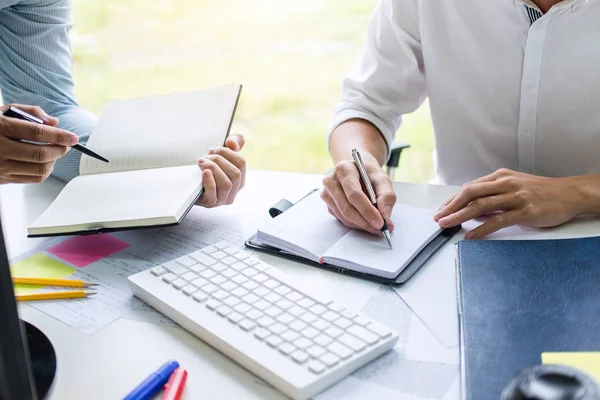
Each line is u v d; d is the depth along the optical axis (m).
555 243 0.82
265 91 3.07
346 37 3.35
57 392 0.64
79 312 0.77
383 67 1.27
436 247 0.87
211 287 0.77
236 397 0.63
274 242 0.89
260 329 0.69
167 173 0.99
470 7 1.16
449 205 0.93
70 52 1.36
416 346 0.69
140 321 0.75
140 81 3.03
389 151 1.29
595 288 0.71
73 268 0.87
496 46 1.17
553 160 1.20
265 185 1.10
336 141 1.21
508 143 1.23
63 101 1.29
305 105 3.00
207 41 3.34
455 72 1.22
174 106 1.10
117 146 1.05
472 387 0.59
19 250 0.92
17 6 1.26
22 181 1.01
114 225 0.88
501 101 1.20
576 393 0.46
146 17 3.51
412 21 1.23
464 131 1.26
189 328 0.72
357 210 0.90
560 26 1.10
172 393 0.62
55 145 0.98
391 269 0.80
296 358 0.64
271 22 3.49
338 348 0.66
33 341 0.71
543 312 0.68
